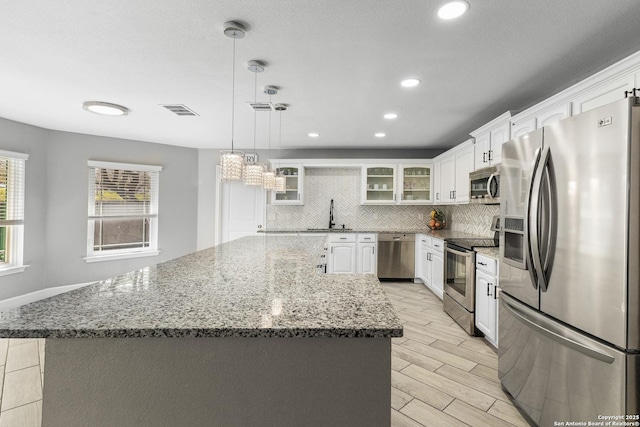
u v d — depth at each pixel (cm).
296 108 334
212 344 101
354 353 100
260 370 101
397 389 215
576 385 146
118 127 416
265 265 197
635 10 167
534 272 172
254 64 229
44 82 268
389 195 546
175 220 529
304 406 101
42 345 286
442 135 455
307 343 101
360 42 201
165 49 211
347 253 516
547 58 221
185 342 101
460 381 225
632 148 124
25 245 400
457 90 281
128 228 492
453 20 177
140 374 101
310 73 247
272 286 143
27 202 402
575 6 164
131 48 210
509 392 200
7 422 184
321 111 344
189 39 198
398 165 532
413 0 160
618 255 128
